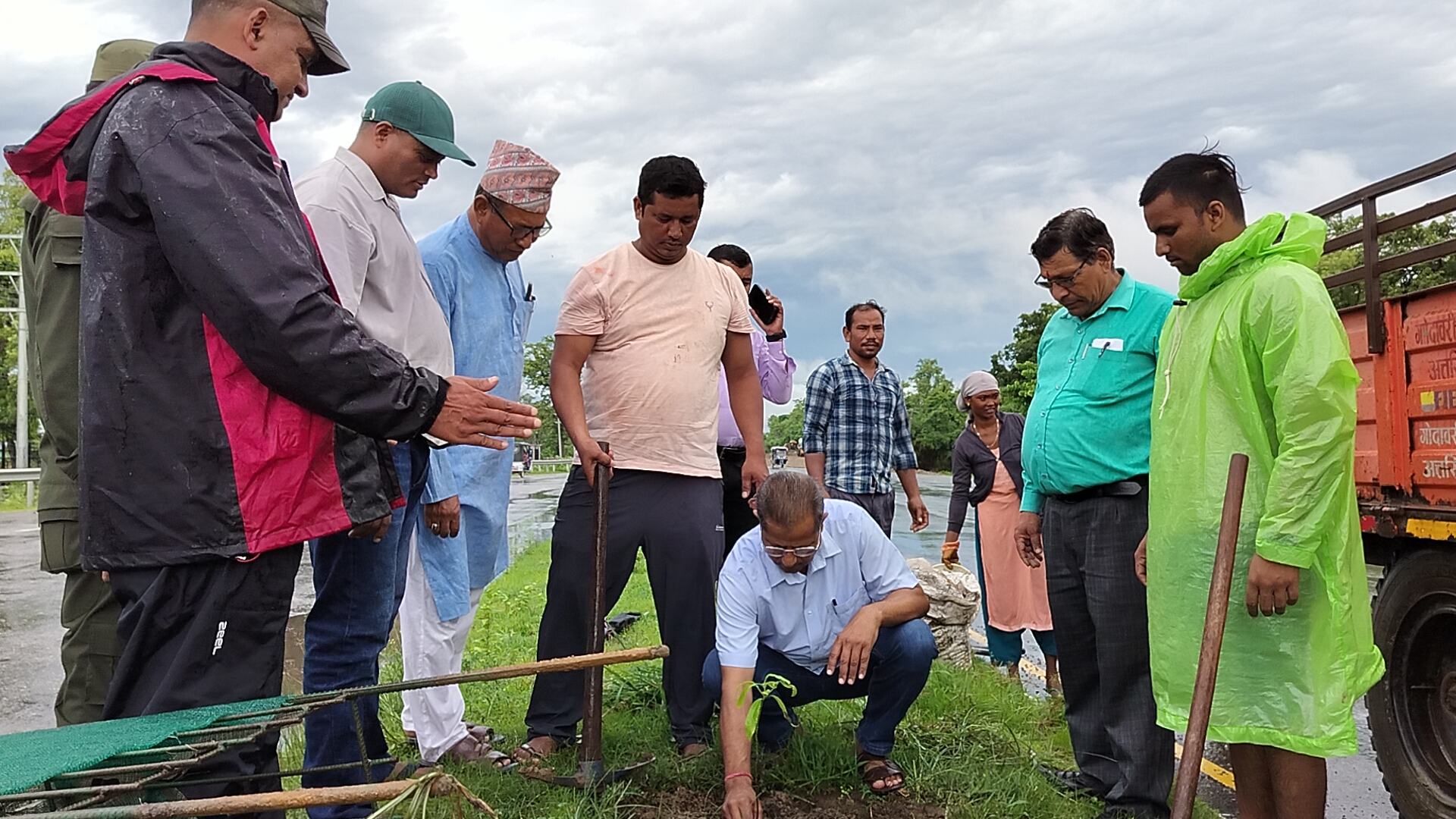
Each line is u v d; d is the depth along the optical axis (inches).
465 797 53.8
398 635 294.0
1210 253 130.8
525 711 201.3
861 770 157.8
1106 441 153.7
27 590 382.0
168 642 87.7
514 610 319.3
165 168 82.6
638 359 164.1
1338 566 116.2
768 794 153.3
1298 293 117.0
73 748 67.6
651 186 159.5
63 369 119.6
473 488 167.5
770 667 159.3
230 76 91.5
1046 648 244.8
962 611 253.1
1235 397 124.2
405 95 134.6
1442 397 155.5
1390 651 164.2
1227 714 122.6
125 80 87.1
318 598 130.0
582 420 161.9
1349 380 114.7
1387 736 163.9
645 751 164.1
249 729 74.0
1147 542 135.3
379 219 132.6
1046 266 157.8
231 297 82.3
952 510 268.7
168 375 85.3
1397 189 164.4
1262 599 116.9
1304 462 113.8
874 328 243.9
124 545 85.0
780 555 145.2
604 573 153.2
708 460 169.2
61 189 92.3
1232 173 131.0
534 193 158.1
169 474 85.0
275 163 90.7
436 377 91.6
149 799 76.0
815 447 244.4
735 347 180.2
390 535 129.9
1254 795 130.4
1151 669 136.7
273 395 88.4
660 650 84.1
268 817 93.7
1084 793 162.7
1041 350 175.5
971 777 158.6
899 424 261.3
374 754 134.3
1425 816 154.6
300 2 97.4
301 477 89.2
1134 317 155.0
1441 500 156.4
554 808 139.7
